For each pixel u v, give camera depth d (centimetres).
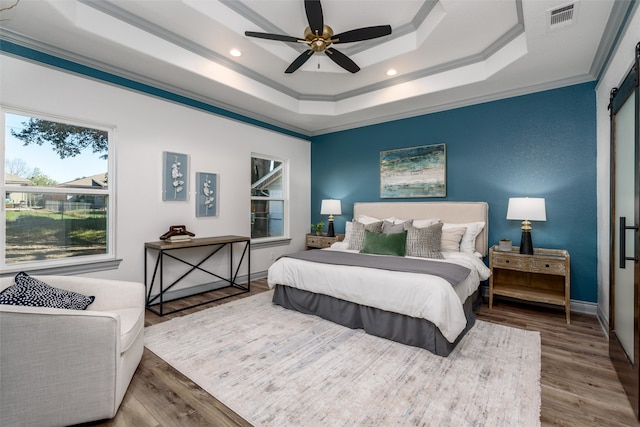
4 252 254
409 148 447
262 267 483
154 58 286
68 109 279
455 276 255
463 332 261
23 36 248
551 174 344
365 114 459
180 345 246
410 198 448
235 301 362
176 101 363
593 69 301
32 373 147
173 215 364
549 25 232
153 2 246
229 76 353
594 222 320
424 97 386
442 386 189
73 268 287
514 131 366
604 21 226
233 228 434
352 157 514
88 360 155
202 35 291
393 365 215
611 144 228
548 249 342
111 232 317
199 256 394
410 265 280
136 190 330
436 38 291
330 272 290
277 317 308
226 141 423
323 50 275
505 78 328
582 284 326
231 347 242
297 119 486
